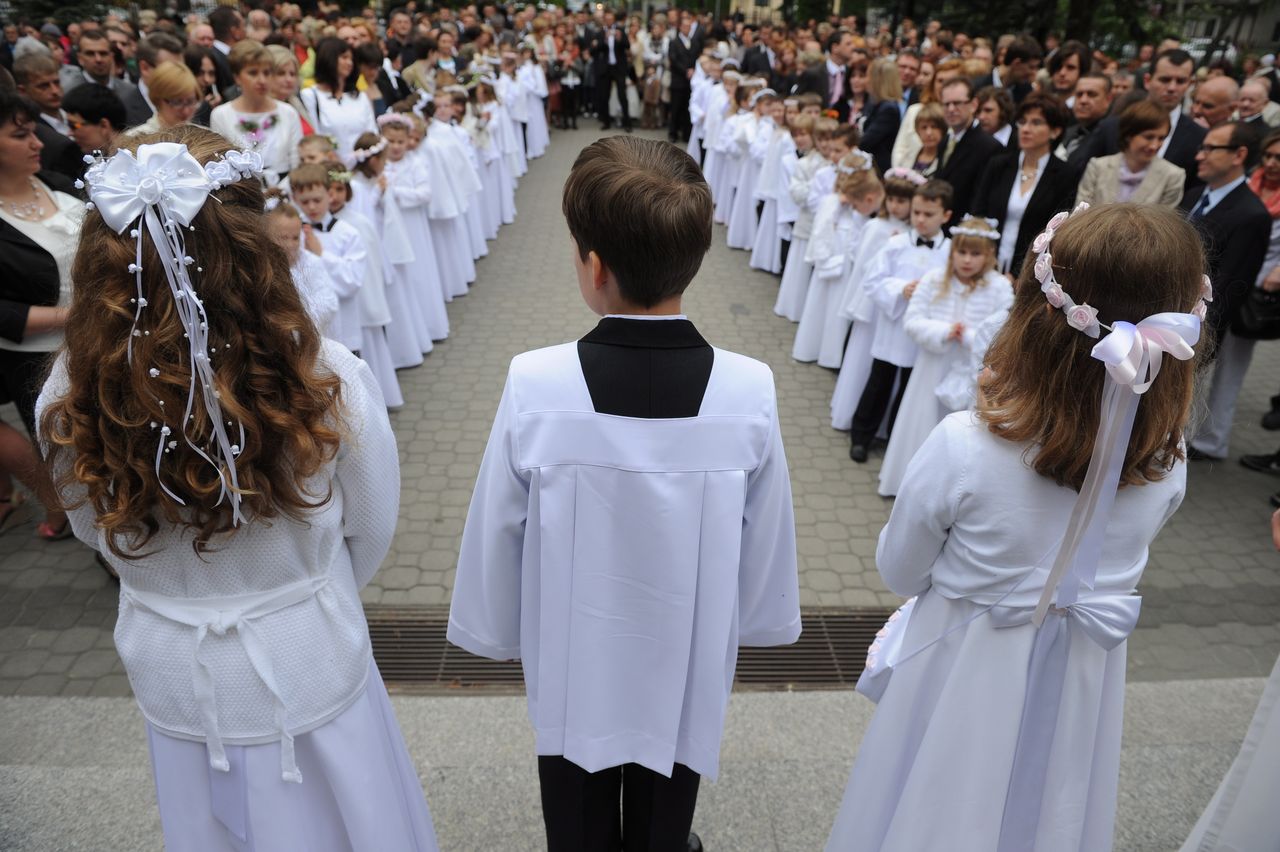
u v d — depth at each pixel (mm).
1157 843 2164
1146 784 2346
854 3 20562
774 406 1361
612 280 1273
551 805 1653
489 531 1424
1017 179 4398
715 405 1313
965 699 1432
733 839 2150
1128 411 1172
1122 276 1143
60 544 3512
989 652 1402
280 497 1208
